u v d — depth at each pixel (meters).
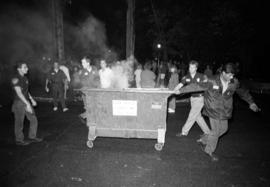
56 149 4.99
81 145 5.22
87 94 4.85
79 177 3.88
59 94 8.49
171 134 6.07
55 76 8.40
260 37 18.55
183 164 4.35
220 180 3.83
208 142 4.48
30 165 4.27
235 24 18.09
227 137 5.93
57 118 7.52
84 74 6.80
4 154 4.73
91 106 4.88
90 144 5.03
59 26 12.67
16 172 4.02
